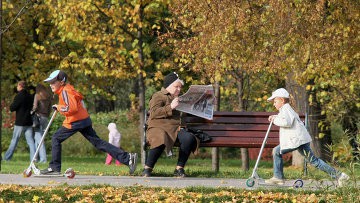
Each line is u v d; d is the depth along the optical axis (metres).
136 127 64.62
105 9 37.12
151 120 25.42
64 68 42.91
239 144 27.19
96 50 41.03
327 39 33.09
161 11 37.12
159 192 20.38
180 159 25.55
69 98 24.81
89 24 37.75
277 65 33.25
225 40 32.75
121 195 19.61
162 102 25.28
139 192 20.31
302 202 19.12
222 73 35.00
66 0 37.47
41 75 44.09
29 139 42.41
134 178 24.66
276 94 22.70
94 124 65.44
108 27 39.75
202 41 33.31
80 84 43.53
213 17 32.59
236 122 27.56
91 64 38.47
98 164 44.66
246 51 33.19
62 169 33.56
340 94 41.28
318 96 41.25
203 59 34.44
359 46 33.41
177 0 34.47
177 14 35.22
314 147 42.44
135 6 36.19
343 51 33.53
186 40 35.19
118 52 37.94
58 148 24.97
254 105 50.22
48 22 45.34
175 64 38.38
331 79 37.44
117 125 65.81
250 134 27.47
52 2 38.97
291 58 33.12
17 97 42.03
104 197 19.50
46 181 23.20
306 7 32.09
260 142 27.28
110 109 81.69
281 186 22.58
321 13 32.03
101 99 81.38
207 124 27.42
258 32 32.97
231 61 33.62
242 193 20.12
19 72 46.75
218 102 36.94
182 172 25.48
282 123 22.38
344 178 18.64
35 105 42.12
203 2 32.84
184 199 19.33
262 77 39.69
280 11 32.22
